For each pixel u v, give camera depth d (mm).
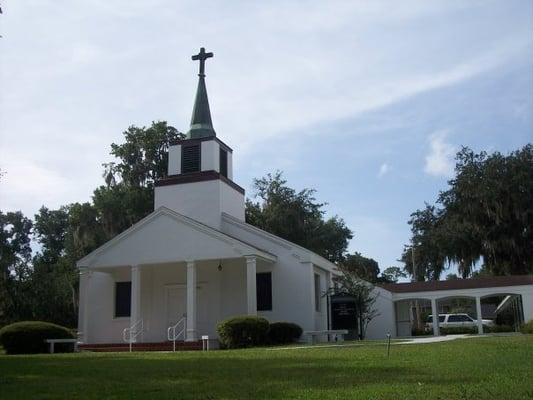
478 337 22156
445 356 13344
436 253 50906
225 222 31062
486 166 48781
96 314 31281
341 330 26422
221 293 30016
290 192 53344
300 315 28766
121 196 43906
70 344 25641
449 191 50781
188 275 27750
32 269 54094
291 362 13367
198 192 31828
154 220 28891
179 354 18172
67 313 50469
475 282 35594
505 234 47312
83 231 43625
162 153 46656
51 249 63688
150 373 11922
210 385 9672
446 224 49750
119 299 31375
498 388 8219
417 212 53875
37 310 49562
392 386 8734
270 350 18688
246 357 15539
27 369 13602
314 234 54094
